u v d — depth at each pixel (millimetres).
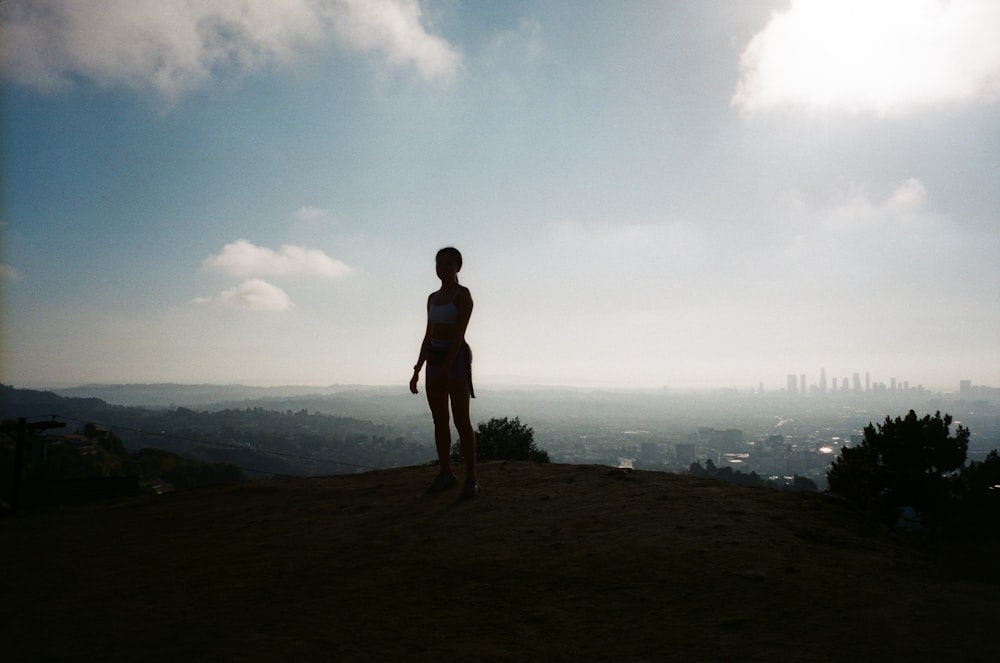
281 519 4723
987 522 3760
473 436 5121
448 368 5164
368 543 3797
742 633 2203
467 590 2832
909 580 2768
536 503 4625
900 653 1958
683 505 4262
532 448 17375
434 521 4270
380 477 6434
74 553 3889
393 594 2814
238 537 4191
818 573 2838
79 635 2381
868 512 4227
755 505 4215
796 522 3771
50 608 2746
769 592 2607
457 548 3559
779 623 2279
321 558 3514
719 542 3352
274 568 3348
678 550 3256
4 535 4512
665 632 2258
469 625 2402
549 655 2096
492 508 4547
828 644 2066
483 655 2104
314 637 2311
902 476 4285
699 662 1979
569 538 3631
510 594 2752
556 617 2463
